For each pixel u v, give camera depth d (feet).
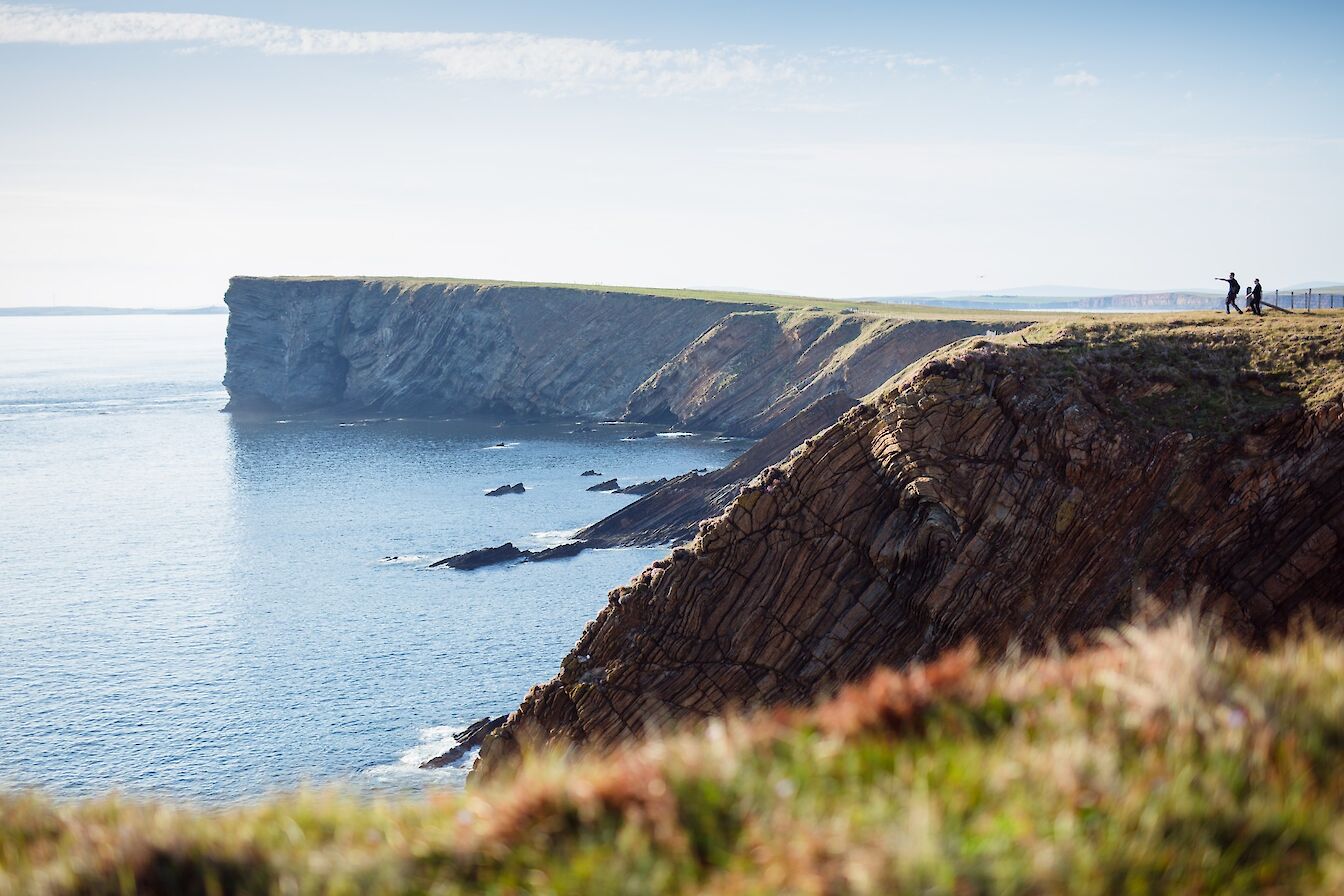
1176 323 148.05
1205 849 15.52
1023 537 113.29
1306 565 105.40
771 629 117.60
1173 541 111.96
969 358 126.31
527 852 17.80
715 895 15.69
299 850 19.67
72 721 194.90
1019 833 15.81
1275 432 114.11
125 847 20.04
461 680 209.97
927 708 21.18
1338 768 17.56
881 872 14.99
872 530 119.34
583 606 257.55
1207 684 20.03
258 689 208.54
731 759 19.43
